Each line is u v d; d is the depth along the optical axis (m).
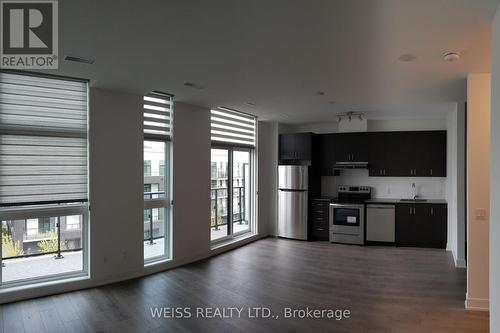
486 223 3.61
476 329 3.10
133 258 4.53
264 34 2.64
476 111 3.67
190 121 5.40
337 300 3.78
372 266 5.14
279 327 3.12
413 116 6.62
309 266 5.12
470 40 2.72
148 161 4.93
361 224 6.63
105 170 4.25
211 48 2.95
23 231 3.87
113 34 2.64
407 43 2.80
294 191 7.22
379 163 6.96
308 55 3.12
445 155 6.55
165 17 2.35
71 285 3.98
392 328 3.11
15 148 3.68
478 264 3.58
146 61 3.28
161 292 3.99
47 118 3.88
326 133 7.47
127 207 4.47
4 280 3.77
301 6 2.17
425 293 4.00
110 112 4.32
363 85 4.20
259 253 5.96
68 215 4.05
